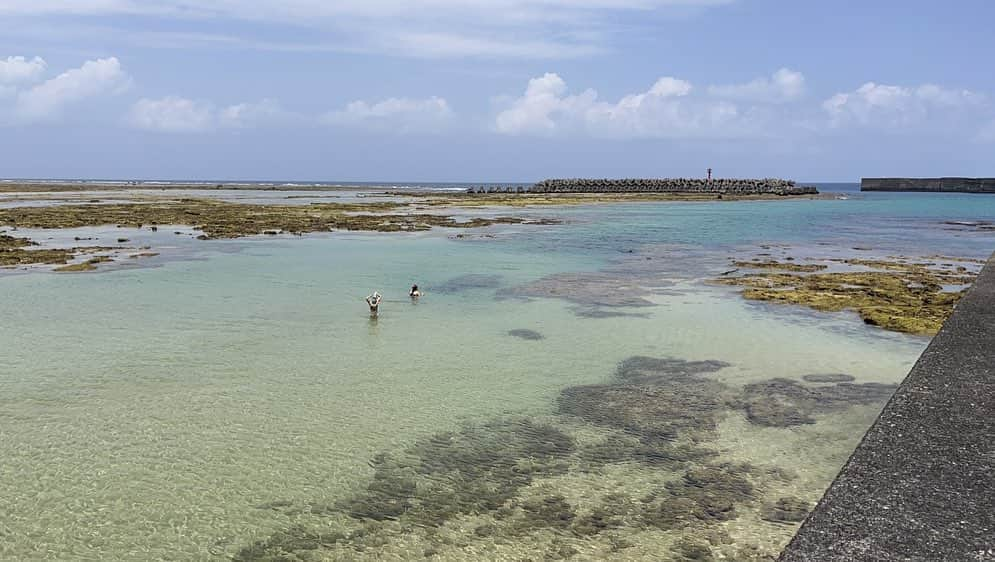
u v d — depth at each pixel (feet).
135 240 124.57
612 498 29.01
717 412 38.86
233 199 303.07
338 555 24.79
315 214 196.34
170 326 58.18
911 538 13.38
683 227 168.86
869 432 18.76
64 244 116.37
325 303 68.64
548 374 45.80
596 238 137.28
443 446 34.27
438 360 48.88
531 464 32.32
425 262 98.58
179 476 30.68
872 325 59.82
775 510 27.84
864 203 315.58
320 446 34.06
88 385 42.70
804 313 64.85
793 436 35.37
